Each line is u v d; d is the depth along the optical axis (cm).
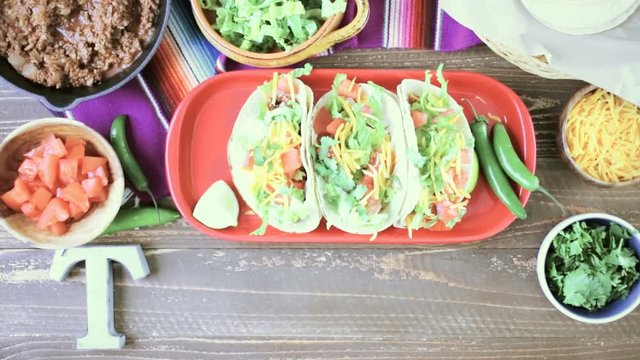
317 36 56
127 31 58
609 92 60
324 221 61
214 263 63
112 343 62
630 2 55
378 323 64
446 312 64
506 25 56
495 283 64
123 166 61
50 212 58
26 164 58
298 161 56
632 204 64
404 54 64
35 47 57
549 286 62
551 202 64
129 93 62
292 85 57
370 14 62
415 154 55
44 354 63
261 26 57
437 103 57
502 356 64
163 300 63
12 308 63
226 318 63
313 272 63
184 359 64
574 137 61
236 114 61
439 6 62
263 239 59
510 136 62
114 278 63
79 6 58
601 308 61
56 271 62
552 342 64
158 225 63
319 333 64
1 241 63
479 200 62
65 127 58
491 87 61
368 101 58
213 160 61
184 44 63
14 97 63
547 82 64
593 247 61
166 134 63
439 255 64
